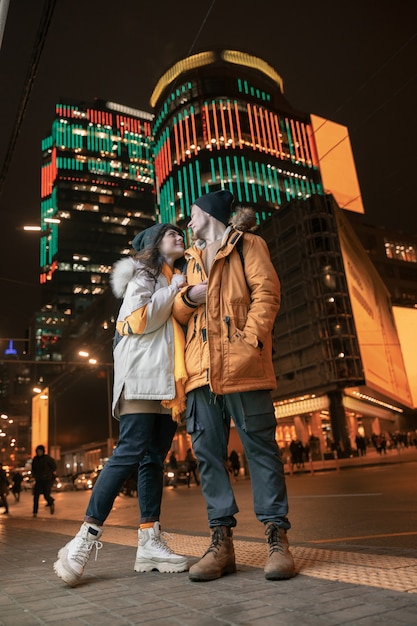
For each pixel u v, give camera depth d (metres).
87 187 182.38
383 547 2.99
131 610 1.84
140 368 2.75
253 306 2.61
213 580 2.31
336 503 8.68
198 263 2.99
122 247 177.62
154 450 2.96
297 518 7.05
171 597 2.02
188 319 2.91
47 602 2.05
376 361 50.78
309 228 47.41
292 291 48.78
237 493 14.12
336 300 45.56
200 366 2.67
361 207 127.12
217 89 118.69
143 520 2.80
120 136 195.25
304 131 127.31
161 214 118.88
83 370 90.88
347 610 1.63
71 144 187.12
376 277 65.88
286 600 1.82
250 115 119.19
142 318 2.73
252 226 2.82
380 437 41.25
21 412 183.00
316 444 42.47
